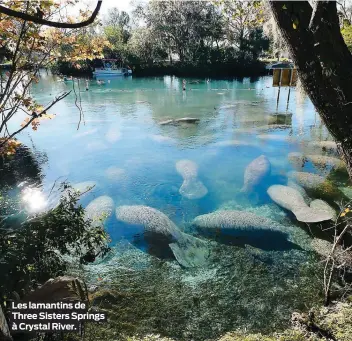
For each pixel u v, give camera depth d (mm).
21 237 4672
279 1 2387
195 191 8836
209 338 4285
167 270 5660
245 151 12102
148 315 4660
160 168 10742
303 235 6543
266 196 8320
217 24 36719
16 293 3998
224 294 5090
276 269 5605
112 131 15312
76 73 35531
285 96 23906
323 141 12805
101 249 5992
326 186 8523
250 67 38688
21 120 17219
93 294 4941
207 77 37531
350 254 5539
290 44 2482
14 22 4262
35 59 4941
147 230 6660
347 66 2389
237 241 6383
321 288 5062
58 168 10977
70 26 1351
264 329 4371
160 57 39969
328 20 2303
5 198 8023
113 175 10039
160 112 19766
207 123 16797
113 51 38312
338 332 3867
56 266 4926
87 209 7496
